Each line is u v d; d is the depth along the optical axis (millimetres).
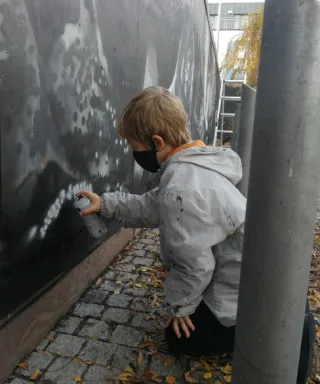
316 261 3221
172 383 1572
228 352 1702
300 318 889
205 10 5844
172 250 1451
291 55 759
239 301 937
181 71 4363
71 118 1788
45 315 1771
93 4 1922
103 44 2096
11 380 1501
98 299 2182
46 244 1676
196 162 1504
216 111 9352
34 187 1515
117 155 2545
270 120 797
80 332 1858
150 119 1535
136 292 2309
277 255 836
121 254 2904
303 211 818
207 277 1456
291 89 769
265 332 882
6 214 1349
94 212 1786
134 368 1646
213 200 1408
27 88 1397
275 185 810
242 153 2783
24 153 1421
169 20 3643
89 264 2293
